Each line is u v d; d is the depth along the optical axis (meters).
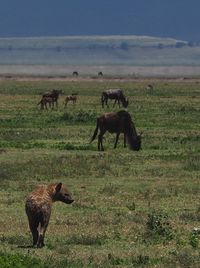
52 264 31.14
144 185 51.81
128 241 36.22
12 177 54.03
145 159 62.28
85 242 35.66
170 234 37.34
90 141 69.38
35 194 34.47
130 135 68.25
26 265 30.39
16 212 42.94
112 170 56.78
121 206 45.19
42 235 34.12
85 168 56.94
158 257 33.00
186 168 57.81
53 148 68.75
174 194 48.69
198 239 36.38
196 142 74.06
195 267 31.50
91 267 31.19
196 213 42.56
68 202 35.78
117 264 31.86
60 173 55.19
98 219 40.88
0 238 36.19
